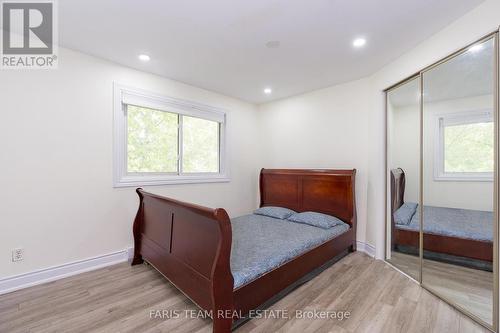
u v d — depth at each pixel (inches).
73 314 68.4
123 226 105.8
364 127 119.3
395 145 106.6
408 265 101.2
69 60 91.3
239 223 118.0
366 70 109.8
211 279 56.5
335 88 130.6
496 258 61.7
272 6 65.7
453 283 80.0
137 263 102.3
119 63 103.7
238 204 157.5
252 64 104.0
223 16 70.4
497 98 60.8
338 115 129.4
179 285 73.2
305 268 85.3
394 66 98.3
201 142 141.2
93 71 97.1
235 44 86.9
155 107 116.0
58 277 88.8
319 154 138.0
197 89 133.8
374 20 71.7
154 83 115.7
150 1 63.9
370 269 99.2
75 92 92.8
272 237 94.7
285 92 143.2
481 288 72.7
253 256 74.7
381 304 74.5
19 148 81.7
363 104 119.6
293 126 150.8
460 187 78.0
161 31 78.7
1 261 78.8
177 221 75.7
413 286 85.5
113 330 62.1
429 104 85.0
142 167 115.9
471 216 74.7
